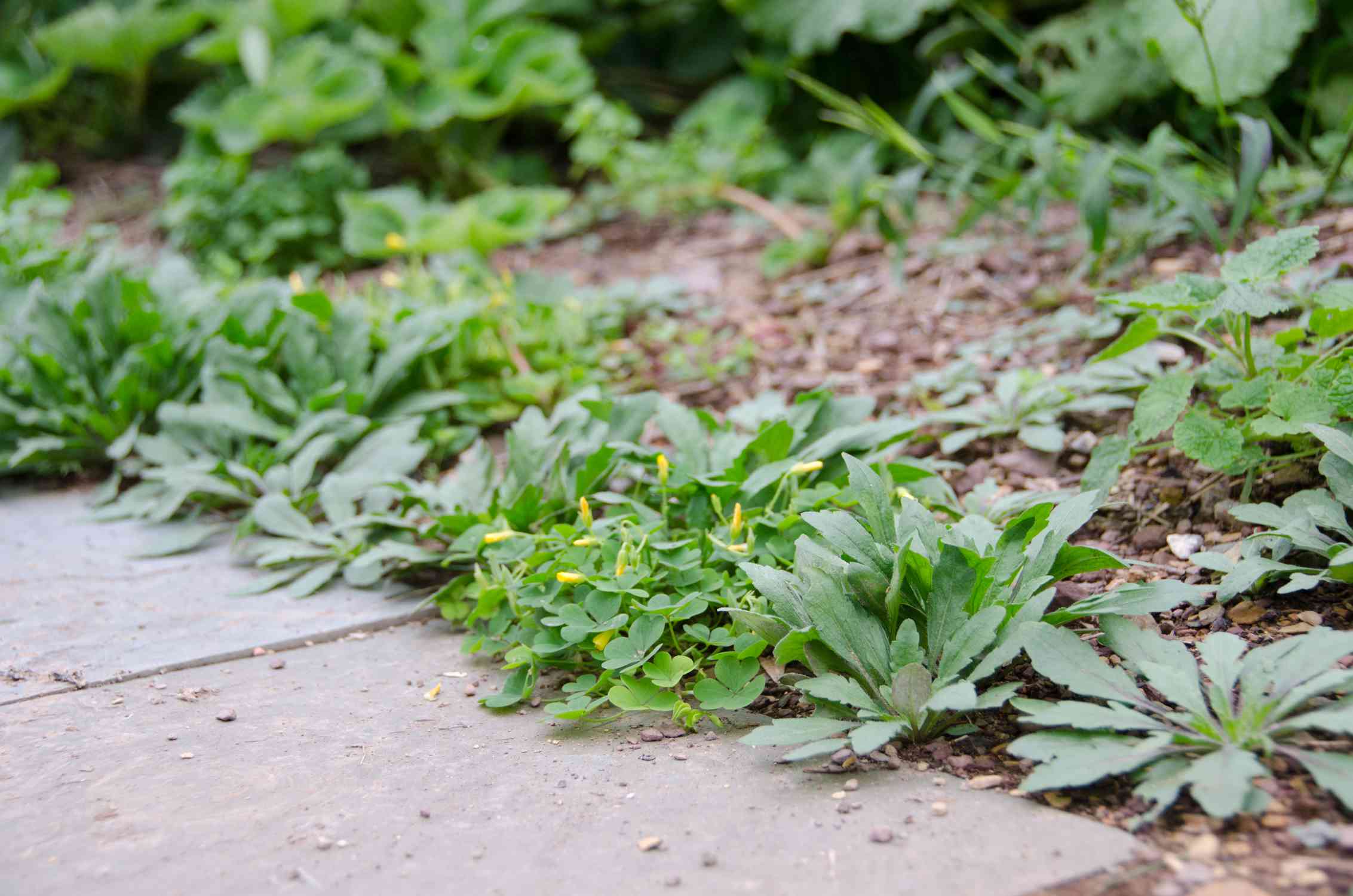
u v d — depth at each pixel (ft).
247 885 5.24
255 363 11.29
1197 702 5.48
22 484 11.72
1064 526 6.60
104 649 8.02
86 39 20.57
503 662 7.83
